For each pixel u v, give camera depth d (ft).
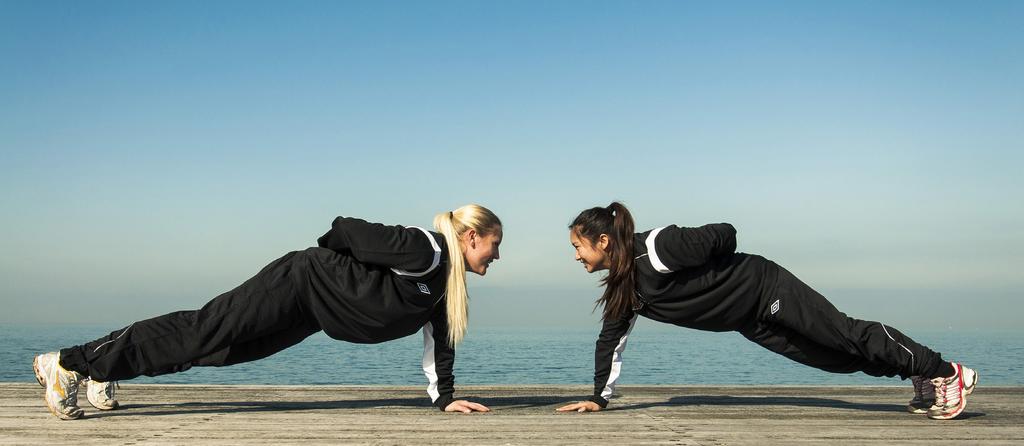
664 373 92.38
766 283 10.08
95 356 9.23
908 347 9.82
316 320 10.07
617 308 10.39
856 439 8.47
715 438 8.46
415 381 65.51
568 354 150.51
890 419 10.18
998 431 9.14
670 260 9.67
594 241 10.32
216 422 9.52
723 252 10.03
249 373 77.97
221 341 9.48
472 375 78.95
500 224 10.70
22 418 9.73
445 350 10.76
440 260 9.86
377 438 8.29
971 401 12.37
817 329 9.89
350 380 66.33
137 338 9.30
